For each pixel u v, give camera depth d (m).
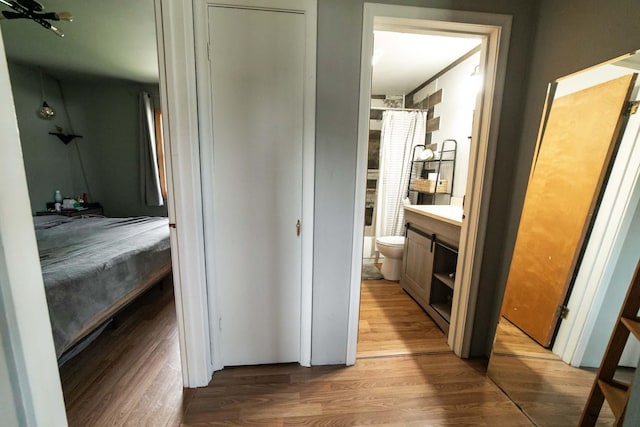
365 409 1.37
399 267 3.03
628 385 1.03
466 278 1.69
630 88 1.07
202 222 1.39
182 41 1.18
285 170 1.44
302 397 1.43
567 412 1.25
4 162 0.39
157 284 2.75
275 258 1.52
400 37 2.20
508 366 1.51
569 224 1.30
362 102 1.40
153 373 1.58
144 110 3.73
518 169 1.53
